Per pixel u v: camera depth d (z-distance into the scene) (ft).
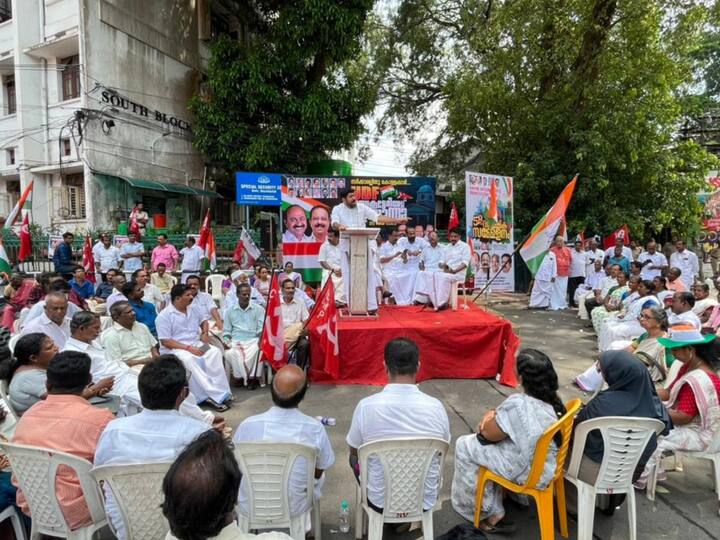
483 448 9.11
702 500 10.46
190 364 15.52
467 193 38.78
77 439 7.78
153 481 7.05
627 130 38.68
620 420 8.40
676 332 10.68
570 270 36.24
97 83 42.83
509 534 9.27
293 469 7.75
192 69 54.29
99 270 34.40
